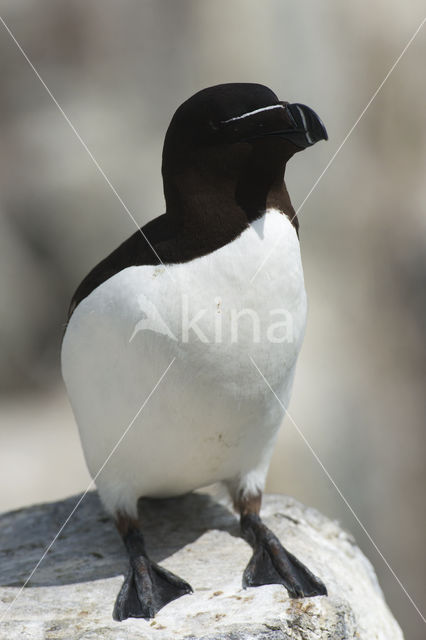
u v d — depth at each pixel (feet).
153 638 14.80
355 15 44.14
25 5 43.98
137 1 43.75
